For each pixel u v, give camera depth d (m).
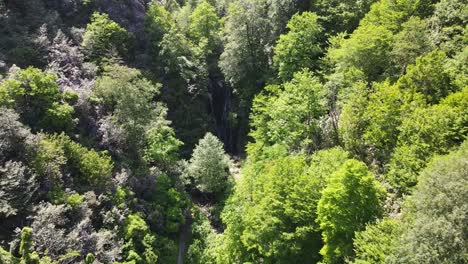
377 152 41.81
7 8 66.12
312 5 73.06
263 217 39.78
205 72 81.75
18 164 41.06
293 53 63.88
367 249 28.61
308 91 50.25
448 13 50.44
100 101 59.19
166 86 76.81
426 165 34.34
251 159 60.72
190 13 100.00
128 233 45.88
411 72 42.69
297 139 50.78
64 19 73.88
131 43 78.06
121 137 56.75
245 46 76.25
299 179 38.22
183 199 58.81
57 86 54.16
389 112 40.59
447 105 36.81
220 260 46.91
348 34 65.12
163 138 64.50
